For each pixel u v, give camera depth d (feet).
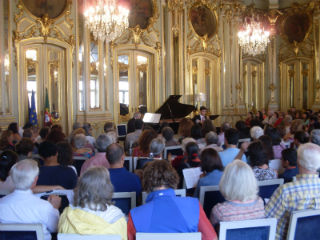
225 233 7.61
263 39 44.68
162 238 6.95
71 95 35.81
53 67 35.12
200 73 46.42
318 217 8.44
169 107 36.27
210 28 47.11
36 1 33.60
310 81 51.37
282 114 43.57
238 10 49.14
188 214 7.88
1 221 8.37
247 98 52.06
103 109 37.83
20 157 15.07
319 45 50.01
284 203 9.01
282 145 18.60
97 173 7.80
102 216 7.67
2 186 11.43
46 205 8.64
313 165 9.05
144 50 41.29
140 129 24.22
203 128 23.29
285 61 53.16
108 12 30.96
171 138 20.21
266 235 7.83
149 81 42.32
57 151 13.12
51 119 34.60
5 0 31.68
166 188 8.29
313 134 16.58
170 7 42.80
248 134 24.27
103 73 37.73
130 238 7.78
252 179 8.32
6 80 31.60
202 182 11.67
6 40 31.68
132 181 11.75
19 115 32.63
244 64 51.78
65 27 35.29
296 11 51.72
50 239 8.65
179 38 43.57
